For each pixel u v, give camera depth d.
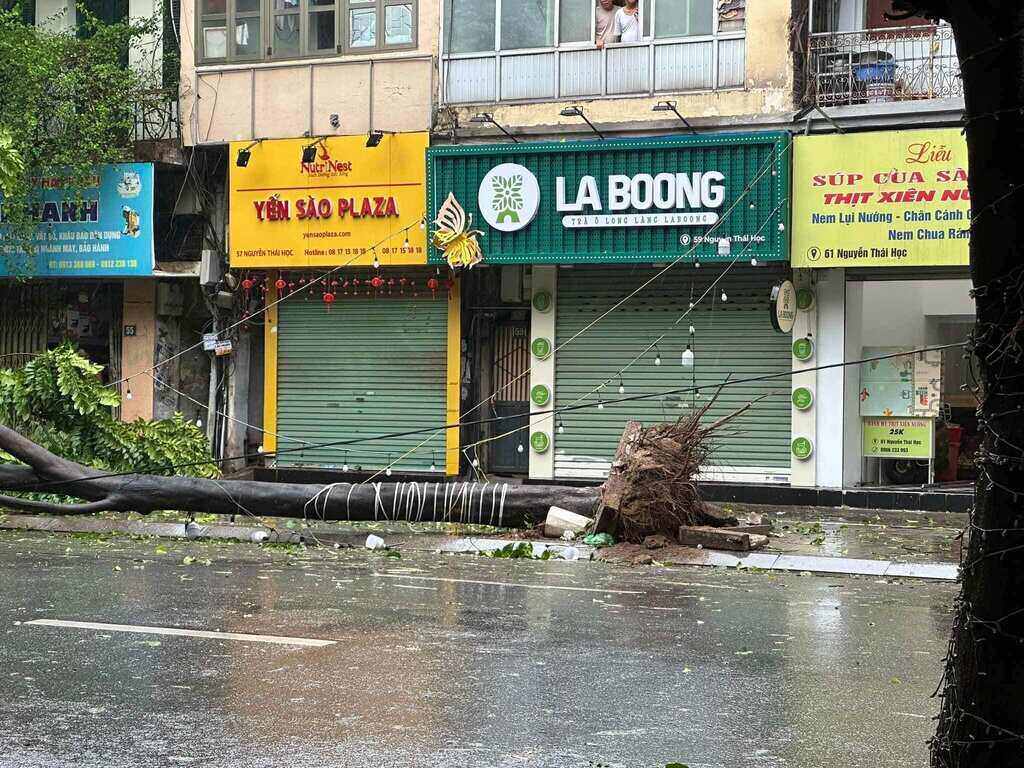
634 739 5.50
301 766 5.04
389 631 7.90
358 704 6.03
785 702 6.22
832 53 16.84
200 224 19.95
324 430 19.31
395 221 18.12
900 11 3.45
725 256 16.47
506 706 6.04
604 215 16.95
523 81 17.95
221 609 8.62
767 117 16.67
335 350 19.22
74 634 7.64
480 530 13.51
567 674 6.75
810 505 16.69
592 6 17.66
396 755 5.20
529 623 8.30
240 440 19.95
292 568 10.94
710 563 11.68
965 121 3.32
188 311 20.50
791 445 16.95
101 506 13.39
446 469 18.62
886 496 16.34
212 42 19.25
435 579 10.41
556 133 17.66
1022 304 3.21
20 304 20.80
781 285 16.36
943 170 15.58
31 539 12.95
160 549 12.16
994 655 3.30
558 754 5.25
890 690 6.52
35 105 18.62
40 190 19.28
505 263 17.48
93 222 19.28
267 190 18.70
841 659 7.29
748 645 7.66
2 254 19.44
